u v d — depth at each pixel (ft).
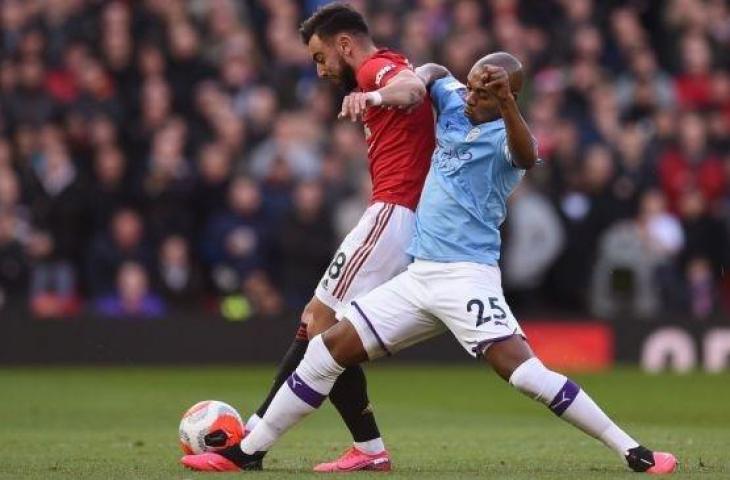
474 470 64.23
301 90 160.56
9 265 142.51
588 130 161.58
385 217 64.23
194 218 148.97
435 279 60.80
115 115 152.97
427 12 168.86
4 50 155.22
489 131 60.70
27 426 93.15
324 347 61.67
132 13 159.84
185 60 158.10
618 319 152.66
